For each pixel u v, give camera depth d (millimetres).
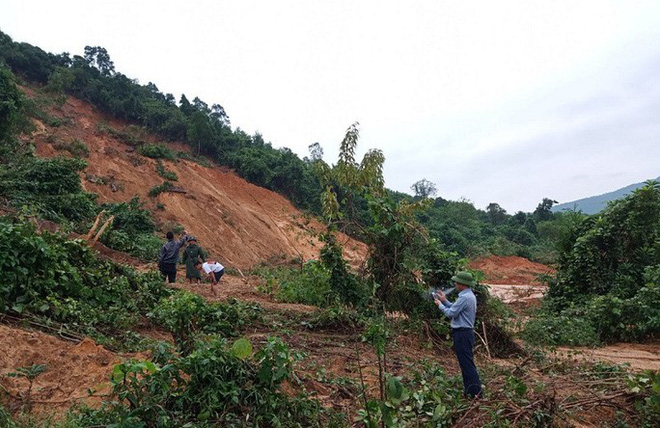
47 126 39125
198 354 4613
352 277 9914
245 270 26234
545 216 71625
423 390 5336
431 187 80562
